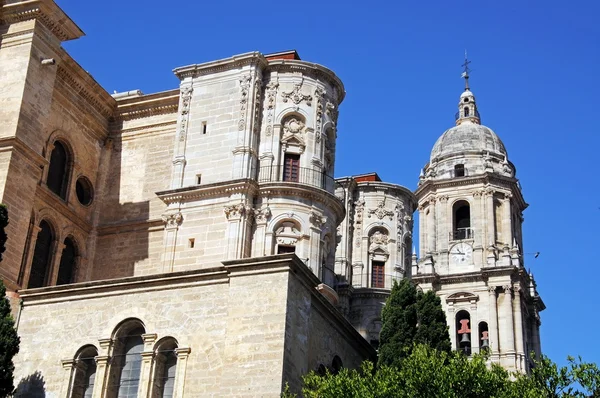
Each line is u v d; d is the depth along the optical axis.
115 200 53.41
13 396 33.84
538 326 74.56
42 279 48.31
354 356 39.19
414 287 41.53
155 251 50.78
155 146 53.97
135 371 33.19
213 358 31.78
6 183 43.50
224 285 32.94
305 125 51.94
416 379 29.05
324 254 50.06
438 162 80.81
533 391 29.09
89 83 53.00
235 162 49.97
